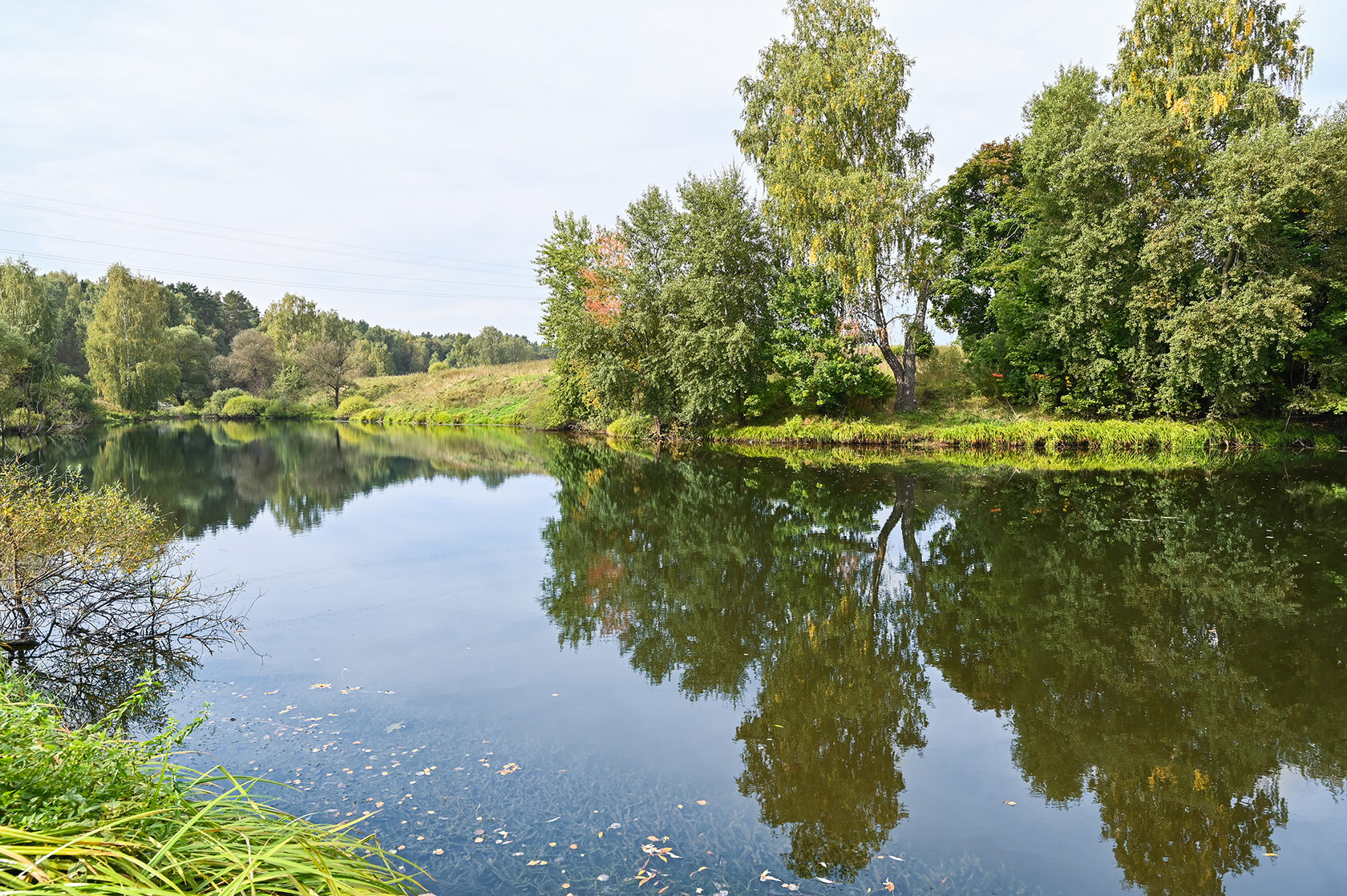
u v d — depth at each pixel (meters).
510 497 17.75
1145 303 22.94
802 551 11.72
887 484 18.50
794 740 5.49
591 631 7.98
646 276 30.80
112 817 2.81
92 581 7.39
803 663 7.07
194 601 8.04
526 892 3.64
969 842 4.20
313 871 2.81
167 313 60.69
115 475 21.70
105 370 51.84
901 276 26.39
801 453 26.61
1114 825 4.40
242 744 5.25
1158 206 22.69
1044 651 7.32
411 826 4.23
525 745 5.32
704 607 8.84
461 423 52.62
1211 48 24.22
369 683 6.47
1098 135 22.78
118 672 6.67
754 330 29.25
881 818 4.44
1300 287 20.95
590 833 4.21
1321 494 15.67
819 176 25.34
